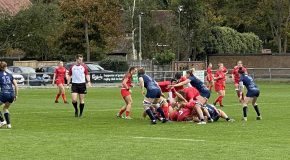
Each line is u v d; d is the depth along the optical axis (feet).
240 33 497.46
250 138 96.48
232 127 114.62
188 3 422.41
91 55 458.09
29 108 171.01
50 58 453.17
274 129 110.93
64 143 89.56
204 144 87.81
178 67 385.91
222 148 83.30
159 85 131.85
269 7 480.64
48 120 132.87
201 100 124.77
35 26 408.26
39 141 92.17
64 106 180.04
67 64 336.70
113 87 310.65
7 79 115.34
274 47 543.80
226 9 506.48
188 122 125.59
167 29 441.68
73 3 443.73
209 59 440.86
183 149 82.48
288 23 479.00
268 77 385.50
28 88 299.17
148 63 411.75
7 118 115.96
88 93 254.06
